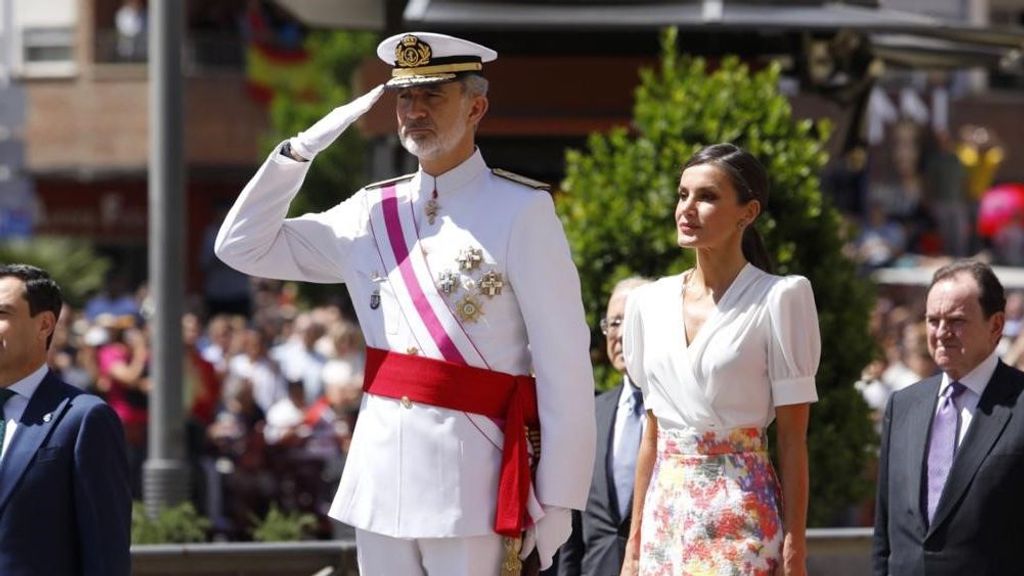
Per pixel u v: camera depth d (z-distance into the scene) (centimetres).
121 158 6238
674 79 1853
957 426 1270
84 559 1183
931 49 2462
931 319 1277
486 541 1113
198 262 6200
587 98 2177
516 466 1107
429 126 1117
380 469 1118
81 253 4419
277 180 1158
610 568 1334
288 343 3516
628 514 1330
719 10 1927
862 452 1742
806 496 1158
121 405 2981
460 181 1137
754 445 1165
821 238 1764
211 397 3167
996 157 5991
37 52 6262
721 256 1176
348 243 1163
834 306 1753
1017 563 1238
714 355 1155
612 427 1358
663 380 1178
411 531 1102
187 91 6138
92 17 6225
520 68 2183
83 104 6238
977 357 1266
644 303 1201
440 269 1119
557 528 1120
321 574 1619
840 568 1612
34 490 1178
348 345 3225
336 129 1150
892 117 5872
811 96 2366
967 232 5925
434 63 1118
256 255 1169
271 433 2945
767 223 1723
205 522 1953
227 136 6172
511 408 1117
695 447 1169
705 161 1170
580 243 1752
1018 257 4988
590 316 1733
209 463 2556
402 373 1117
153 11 2317
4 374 1209
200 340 3659
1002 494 1237
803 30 1997
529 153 2297
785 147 1781
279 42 5744
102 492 1186
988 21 6097
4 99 3450
